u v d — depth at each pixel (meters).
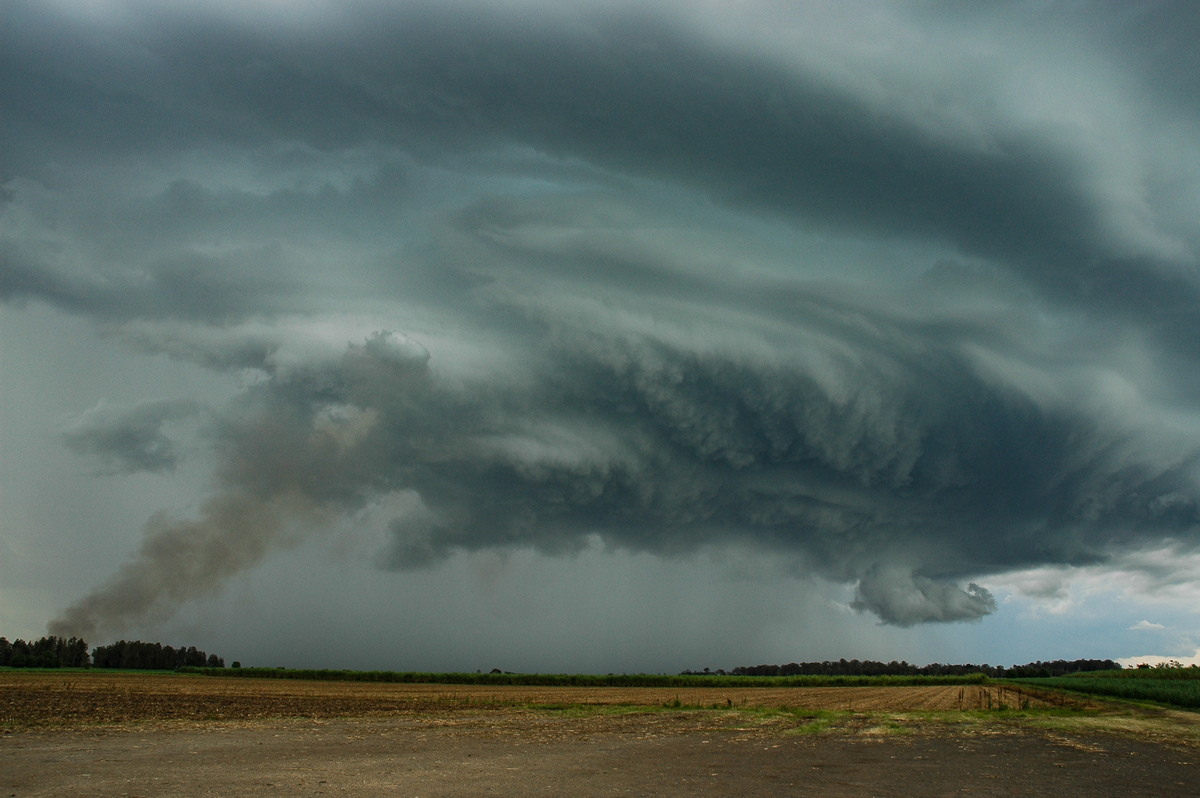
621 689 120.38
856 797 20.33
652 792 20.69
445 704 65.94
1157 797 21.38
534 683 147.88
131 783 20.95
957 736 38.66
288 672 155.62
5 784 20.53
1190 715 55.78
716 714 53.97
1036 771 26.12
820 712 56.69
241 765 25.16
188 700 64.75
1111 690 87.19
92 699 60.97
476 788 21.05
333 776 22.92
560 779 22.89
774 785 22.22
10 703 52.41
